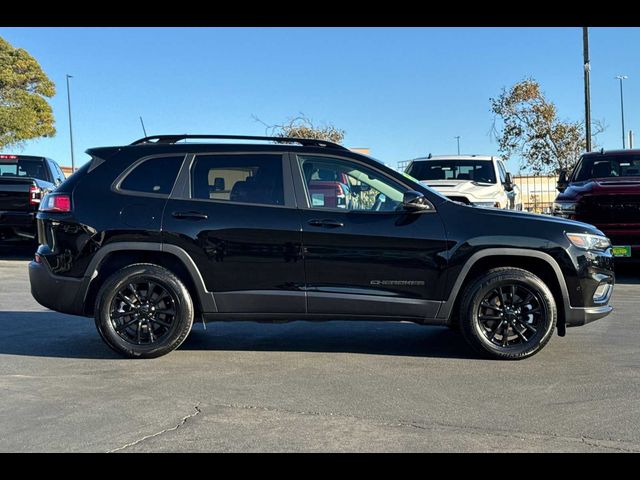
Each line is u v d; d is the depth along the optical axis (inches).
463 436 150.7
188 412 166.9
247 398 178.2
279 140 227.5
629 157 438.6
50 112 1466.5
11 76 1398.9
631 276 430.9
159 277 215.5
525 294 215.8
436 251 213.8
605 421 160.2
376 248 213.5
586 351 229.5
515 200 530.9
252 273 215.5
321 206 218.4
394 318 217.2
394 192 220.1
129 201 218.5
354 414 165.3
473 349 219.8
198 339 251.9
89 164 227.5
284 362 217.2
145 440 148.4
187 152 223.9
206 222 215.5
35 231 462.9
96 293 222.4
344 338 254.5
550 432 153.2
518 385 189.6
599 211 377.4
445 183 445.1
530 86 922.1
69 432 153.0
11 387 187.9
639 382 192.5
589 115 732.0
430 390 185.2
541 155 936.3
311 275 214.7
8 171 534.9
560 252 213.5
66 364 213.5
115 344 216.2
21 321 282.5
